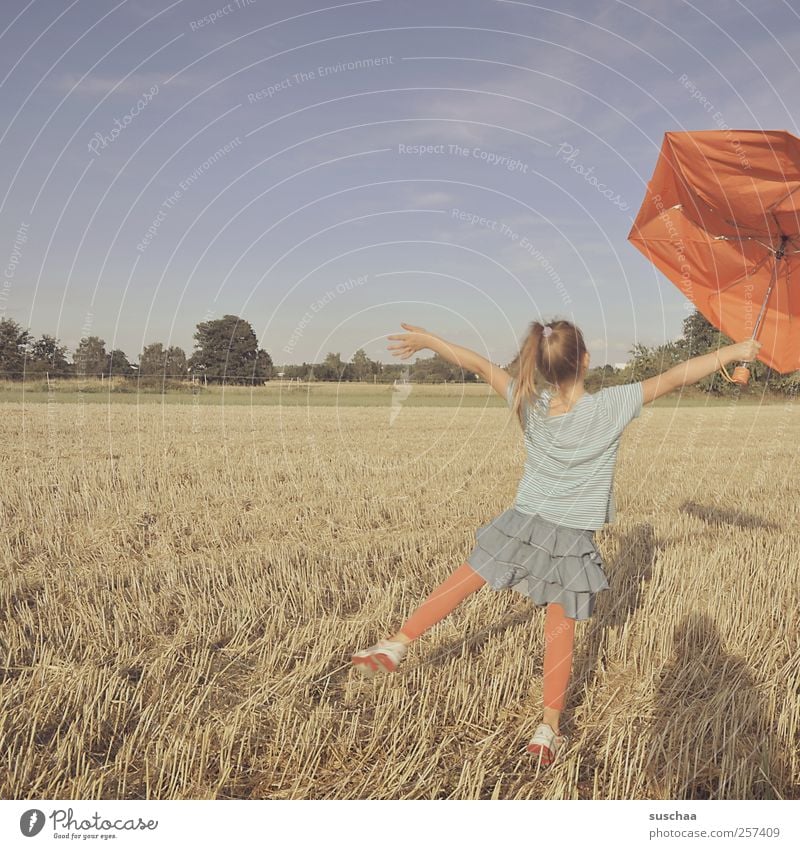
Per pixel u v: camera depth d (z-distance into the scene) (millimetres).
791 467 10633
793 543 5766
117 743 2752
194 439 13133
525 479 2953
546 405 2848
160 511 6605
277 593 4262
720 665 3496
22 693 2994
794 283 3586
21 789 2441
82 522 6059
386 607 4020
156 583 4438
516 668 3293
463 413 22312
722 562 5035
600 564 2889
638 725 2922
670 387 2830
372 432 15258
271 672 3305
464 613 3979
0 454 10531
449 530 6086
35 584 4504
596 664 3500
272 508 6746
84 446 11672
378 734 2771
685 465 10766
